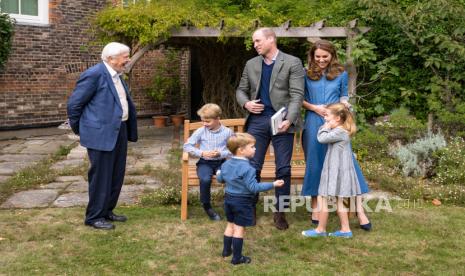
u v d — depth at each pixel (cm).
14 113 1172
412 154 694
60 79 1246
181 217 504
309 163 478
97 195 475
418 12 802
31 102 1199
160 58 1448
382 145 781
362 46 824
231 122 552
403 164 702
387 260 403
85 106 468
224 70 1175
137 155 873
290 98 472
